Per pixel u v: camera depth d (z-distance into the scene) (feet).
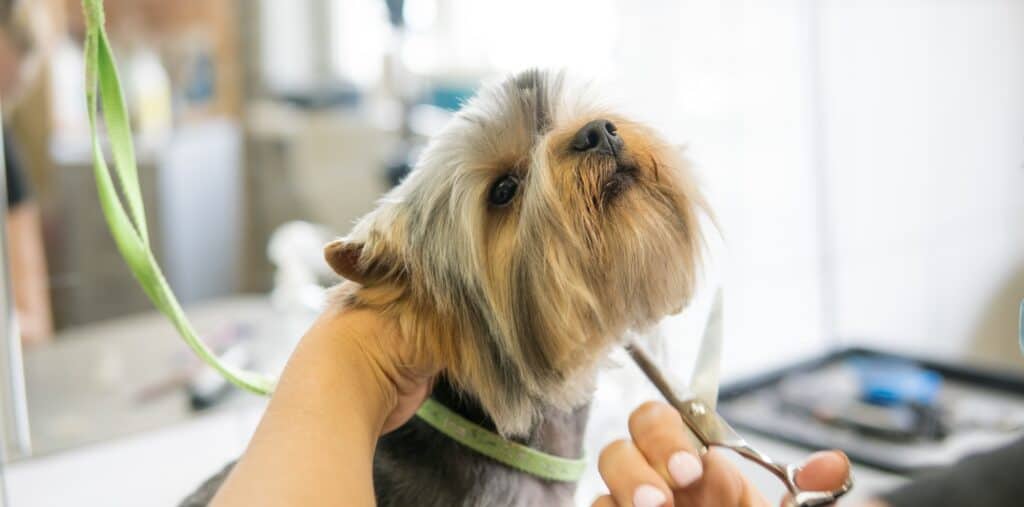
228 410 6.59
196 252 10.75
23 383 5.54
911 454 5.63
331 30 11.61
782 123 9.11
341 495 2.62
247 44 11.76
